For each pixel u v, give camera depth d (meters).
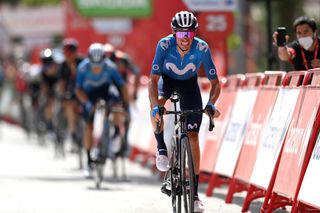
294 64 22.06
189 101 19.23
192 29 18.08
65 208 21.80
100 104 28.34
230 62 44.66
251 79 23.45
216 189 26.94
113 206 22.16
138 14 44.66
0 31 72.00
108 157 27.64
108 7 45.03
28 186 27.48
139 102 37.59
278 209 21.38
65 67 36.28
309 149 17.52
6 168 34.22
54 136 41.44
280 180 19.09
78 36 49.84
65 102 37.03
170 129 19.50
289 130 19.20
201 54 18.75
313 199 16.77
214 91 18.89
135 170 34.06
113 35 49.03
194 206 18.11
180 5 41.34
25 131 57.00
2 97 67.81
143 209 21.55
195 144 18.75
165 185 19.48
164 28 42.88
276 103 20.66
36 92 50.38
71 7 49.94
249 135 22.31
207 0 32.59
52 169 34.00
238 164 22.66
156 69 18.53
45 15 69.69
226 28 33.03
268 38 31.42
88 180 29.77
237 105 24.08
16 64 66.19
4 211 21.33
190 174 17.80
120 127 29.58
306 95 18.52
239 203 22.94
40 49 71.12
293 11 54.72
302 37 21.58
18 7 80.00
